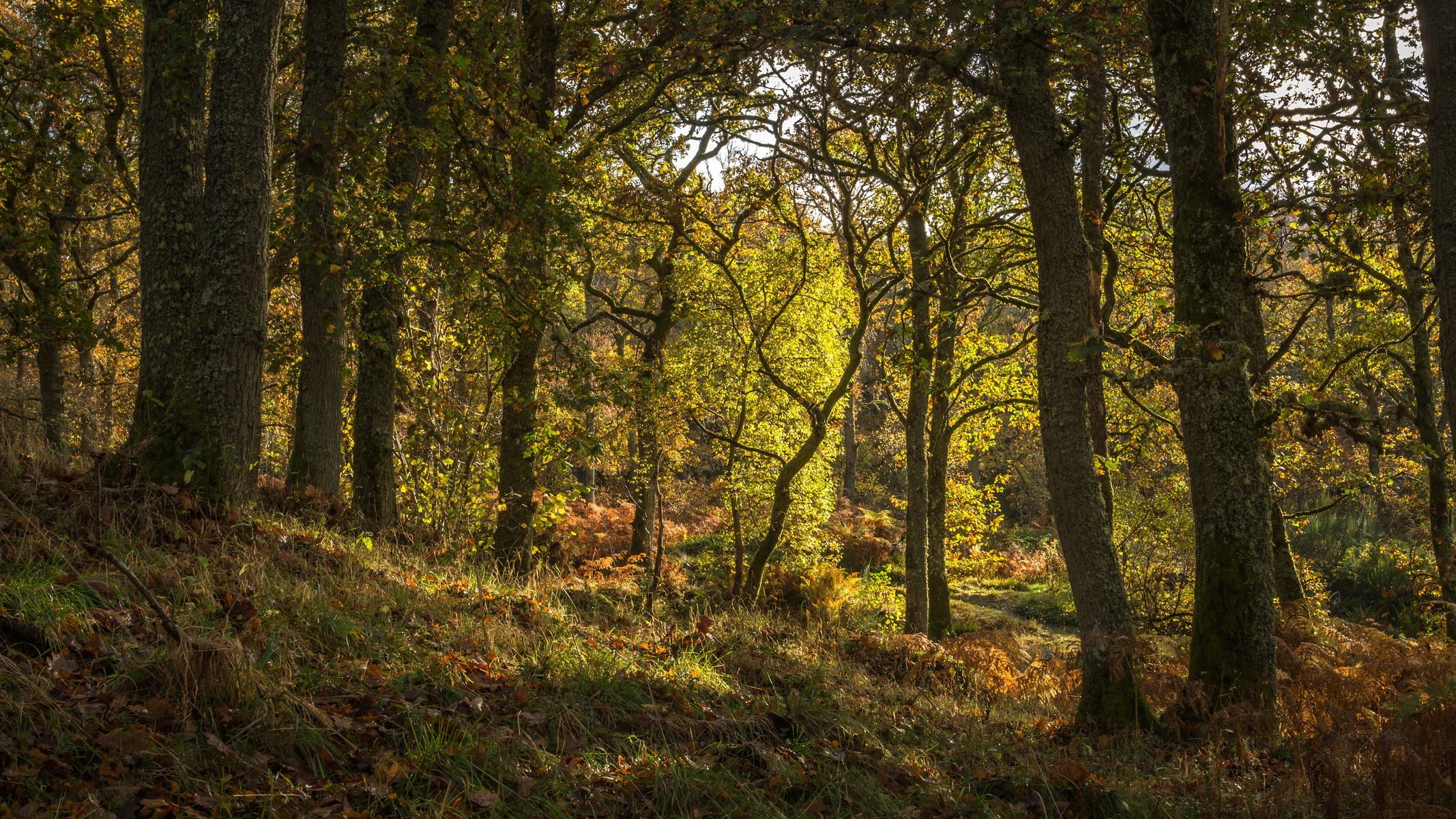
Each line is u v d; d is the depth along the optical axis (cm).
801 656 766
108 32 1073
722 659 662
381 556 669
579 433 925
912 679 850
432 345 1126
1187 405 749
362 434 892
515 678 484
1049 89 708
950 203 1422
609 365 1002
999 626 1694
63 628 379
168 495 562
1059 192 704
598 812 376
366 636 469
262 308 623
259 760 338
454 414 1099
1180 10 745
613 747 440
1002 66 702
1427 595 1612
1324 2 778
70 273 1308
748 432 1830
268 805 312
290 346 981
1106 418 1459
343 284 850
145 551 490
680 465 2209
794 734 523
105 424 1722
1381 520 2427
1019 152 717
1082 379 705
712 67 920
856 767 496
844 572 2097
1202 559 730
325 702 393
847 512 2612
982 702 822
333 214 775
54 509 511
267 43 617
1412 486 1723
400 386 1101
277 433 1564
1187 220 755
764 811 413
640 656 607
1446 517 1469
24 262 886
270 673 392
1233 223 752
